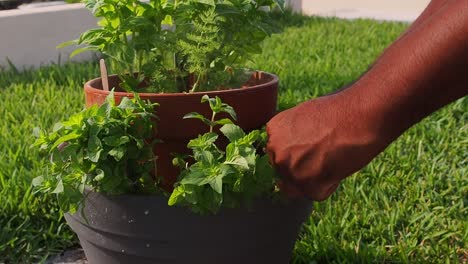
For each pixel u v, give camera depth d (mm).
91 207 1452
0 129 2971
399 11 9391
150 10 1587
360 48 5234
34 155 2619
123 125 1400
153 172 1545
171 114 1482
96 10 1586
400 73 1055
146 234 1418
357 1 9914
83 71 4176
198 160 1356
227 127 1390
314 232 2045
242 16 1618
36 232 2141
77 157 1378
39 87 3789
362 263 1919
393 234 2082
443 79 1015
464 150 2838
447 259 1946
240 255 1460
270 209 1418
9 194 2254
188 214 1386
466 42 975
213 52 1614
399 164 2643
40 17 4660
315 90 3686
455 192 2447
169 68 1635
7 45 4516
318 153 1197
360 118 1132
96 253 1545
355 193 2373
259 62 4465
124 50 1576
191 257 1436
